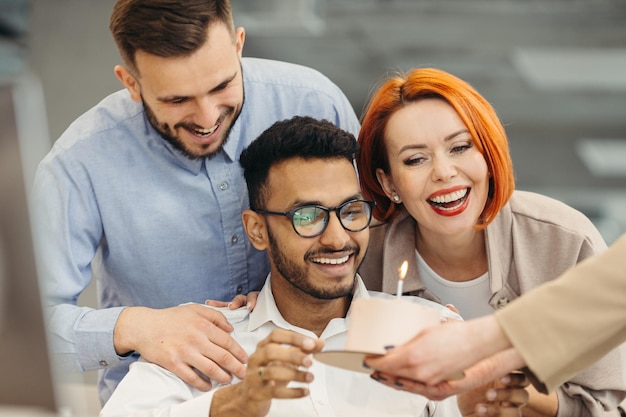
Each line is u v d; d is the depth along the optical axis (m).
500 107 8.78
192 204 2.04
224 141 1.87
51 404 1.20
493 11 7.06
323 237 1.71
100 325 1.88
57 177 2.00
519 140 9.05
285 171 1.72
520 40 7.60
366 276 2.05
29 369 1.19
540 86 8.30
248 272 2.09
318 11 7.03
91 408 1.99
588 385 1.87
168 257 2.05
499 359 1.45
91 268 2.15
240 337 1.84
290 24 6.38
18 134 1.15
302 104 2.12
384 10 7.12
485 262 1.98
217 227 2.05
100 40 3.53
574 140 9.01
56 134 3.56
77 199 2.01
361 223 1.73
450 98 1.81
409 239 2.00
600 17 7.09
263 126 2.10
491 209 1.88
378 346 1.39
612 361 1.86
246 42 7.69
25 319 1.18
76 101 3.55
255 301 1.89
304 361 1.46
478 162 1.81
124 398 1.74
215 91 1.78
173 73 1.73
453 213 1.83
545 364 1.37
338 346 1.81
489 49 7.84
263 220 1.78
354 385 1.81
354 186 1.73
